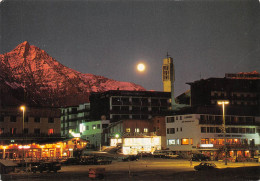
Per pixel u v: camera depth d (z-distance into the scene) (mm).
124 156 87625
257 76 135625
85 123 133875
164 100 136500
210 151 97438
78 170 60906
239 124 107062
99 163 73750
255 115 111375
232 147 97812
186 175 45969
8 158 81625
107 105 130875
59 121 100062
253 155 100812
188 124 100938
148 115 132250
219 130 103000
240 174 43344
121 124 113125
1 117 90875
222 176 42344
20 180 45719
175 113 107438
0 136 88625
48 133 97938
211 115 103562
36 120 96375
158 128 109938
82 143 92250
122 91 130375
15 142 90750
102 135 123500
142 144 105875
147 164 71750
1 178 48344
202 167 55344
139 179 43938
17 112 93438
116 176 48562
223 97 132125
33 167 58188
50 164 58188
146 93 133875
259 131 110812
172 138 104188
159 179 43188
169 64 155250
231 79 134000
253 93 134000
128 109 130375
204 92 132000
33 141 93312
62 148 89500
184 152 99812
